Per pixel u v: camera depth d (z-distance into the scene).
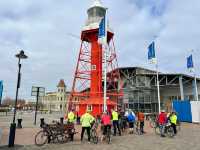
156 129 22.73
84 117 14.91
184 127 25.53
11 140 12.64
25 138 15.82
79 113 32.28
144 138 16.66
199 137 17.12
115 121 18.27
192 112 31.89
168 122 18.25
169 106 44.56
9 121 32.12
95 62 34.25
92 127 15.91
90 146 13.08
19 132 19.16
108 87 42.91
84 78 34.50
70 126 15.21
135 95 47.50
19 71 13.79
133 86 47.00
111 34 35.56
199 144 13.84
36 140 13.61
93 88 33.53
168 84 42.09
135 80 46.81
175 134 18.20
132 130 19.69
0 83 13.53
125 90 48.28
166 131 17.94
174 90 45.88
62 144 13.73
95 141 14.47
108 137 14.55
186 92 45.41
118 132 19.73
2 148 12.09
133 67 46.00
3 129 21.09
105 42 22.16
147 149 12.19
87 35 35.50
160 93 46.81
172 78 42.62
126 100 48.25
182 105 33.84
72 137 15.28
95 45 34.78
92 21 36.09
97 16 36.41
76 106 34.06
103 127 15.52
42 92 27.12
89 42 37.19
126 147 12.79
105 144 13.84
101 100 31.98
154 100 45.25
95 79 33.72
